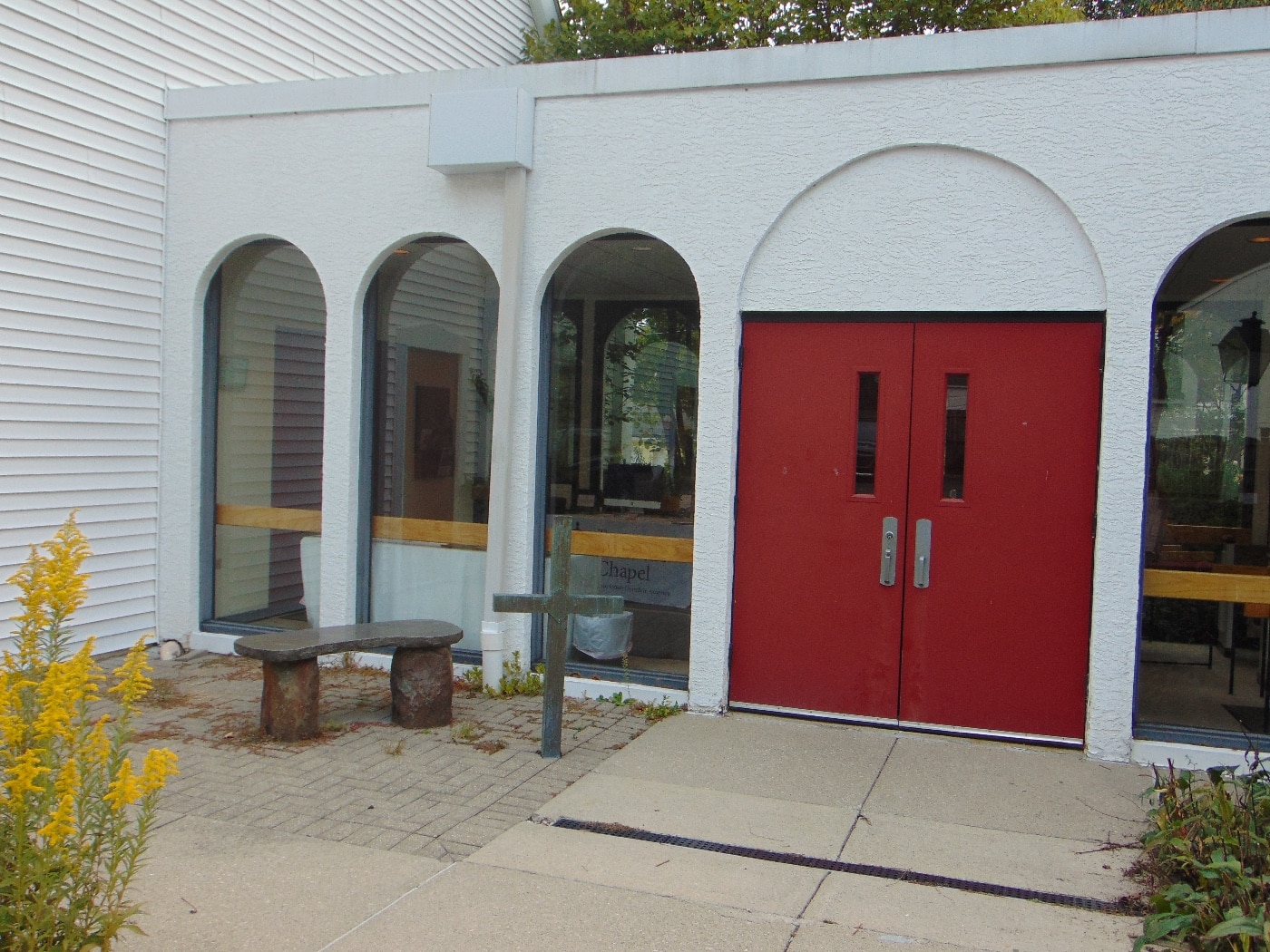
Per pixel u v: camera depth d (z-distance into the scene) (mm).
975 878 4051
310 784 4906
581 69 6230
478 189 6594
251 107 7121
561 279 6625
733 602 6109
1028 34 5391
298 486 7387
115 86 7039
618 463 6531
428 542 7102
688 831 4445
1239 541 5543
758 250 5965
